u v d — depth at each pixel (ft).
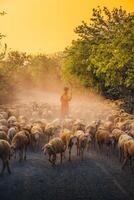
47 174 72.54
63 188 64.28
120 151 81.97
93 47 175.83
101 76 183.11
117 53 134.51
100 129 94.12
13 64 222.69
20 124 105.40
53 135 100.07
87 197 59.93
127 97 165.17
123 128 100.58
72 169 76.43
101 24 186.19
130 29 135.23
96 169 76.43
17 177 70.13
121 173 73.67
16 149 79.87
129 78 133.28
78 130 92.02
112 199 58.90
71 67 210.38
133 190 63.57
